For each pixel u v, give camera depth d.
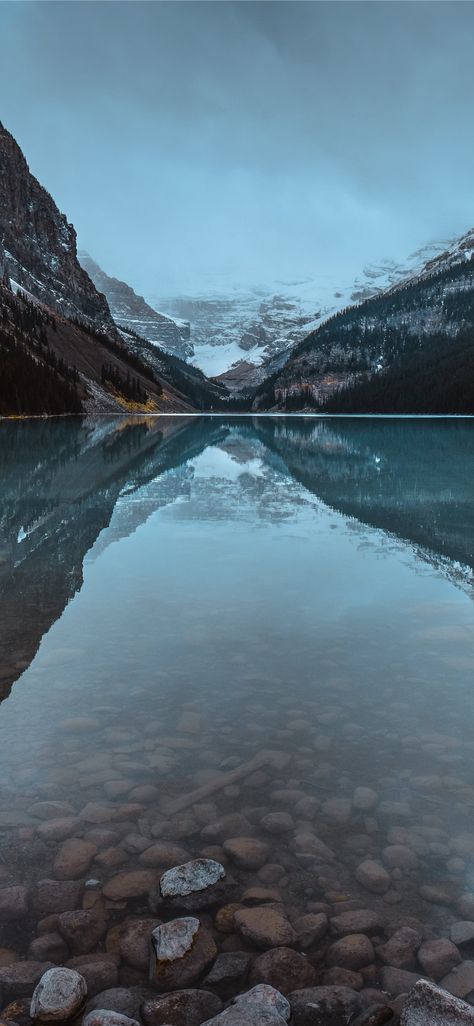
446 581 8.88
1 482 19.92
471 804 3.56
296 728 4.46
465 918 2.74
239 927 2.68
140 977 2.50
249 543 11.55
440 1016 2.15
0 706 4.79
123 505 16.05
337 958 2.54
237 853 3.14
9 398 91.00
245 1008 2.21
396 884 2.95
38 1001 2.27
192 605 7.57
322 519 14.38
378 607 7.57
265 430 67.31
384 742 4.27
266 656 5.88
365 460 30.89
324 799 3.61
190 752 4.13
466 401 159.25
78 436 47.34
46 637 6.39
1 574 9.11
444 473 24.58
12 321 138.50
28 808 3.51
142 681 5.27
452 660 5.79
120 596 7.97
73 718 4.59
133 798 3.61
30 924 2.74
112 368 167.25
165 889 2.86
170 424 80.06
